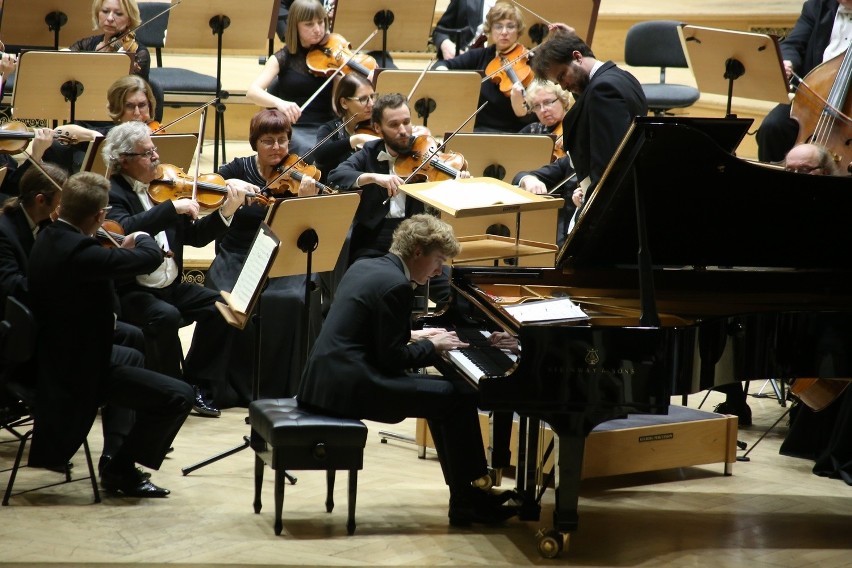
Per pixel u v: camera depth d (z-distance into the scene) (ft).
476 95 64.28
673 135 36.04
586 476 43.78
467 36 80.12
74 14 70.44
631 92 46.93
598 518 41.60
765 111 80.89
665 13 90.68
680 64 75.92
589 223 40.22
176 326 50.49
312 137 67.92
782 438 51.93
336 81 68.39
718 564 37.35
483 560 37.11
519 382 35.65
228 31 70.18
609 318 38.99
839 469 46.60
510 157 57.93
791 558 38.01
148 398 41.32
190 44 70.18
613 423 44.98
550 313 39.14
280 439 38.06
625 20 91.35
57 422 40.60
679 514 42.22
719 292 44.65
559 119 62.28
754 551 38.60
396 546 38.17
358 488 44.32
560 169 58.44
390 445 50.31
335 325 39.78
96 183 41.09
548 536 37.19
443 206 43.24
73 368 40.68
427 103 63.98
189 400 41.75
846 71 55.06
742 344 37.09
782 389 56.49
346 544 38.27
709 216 40.86
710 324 36.22
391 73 62.85
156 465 42.29
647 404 35.45
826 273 44.80
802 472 47.50
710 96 83.56
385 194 54.24
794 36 64.64
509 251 45.21
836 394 44.78
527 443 41.19
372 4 71.56
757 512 42.60
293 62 69.41
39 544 37.63
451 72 63.46
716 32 58.34
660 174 38.34
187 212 49.90
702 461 46.06
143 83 56.39
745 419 53.57
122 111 55.93
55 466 40.88
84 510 41.06
